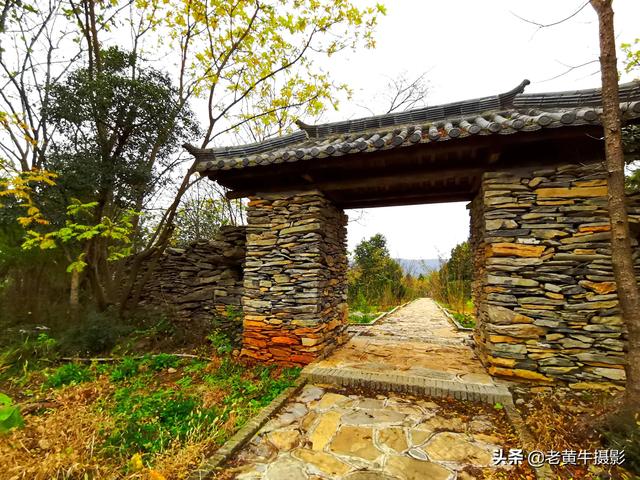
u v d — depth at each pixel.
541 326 3.24
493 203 3.43
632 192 3.25
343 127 4.88
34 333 5.13
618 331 3.02
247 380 3.59
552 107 3.81
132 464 2.10
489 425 2.62
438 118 4.35
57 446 2.31
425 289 18.39
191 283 6.04
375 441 2.39
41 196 5.10
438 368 3.79
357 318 8.65
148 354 4.45
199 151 4.25
